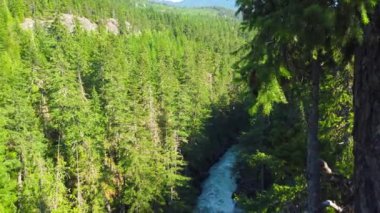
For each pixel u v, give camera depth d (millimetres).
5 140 37750
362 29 5621
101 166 42438
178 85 59094
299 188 12555
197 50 105625
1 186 34969
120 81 49469
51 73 44281
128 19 163000
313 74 7504
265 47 6391
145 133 44469
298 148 15570
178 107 49375
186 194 46312
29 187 36500
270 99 6465
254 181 36375
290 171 15680
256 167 31109
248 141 34156
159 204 42562
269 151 20094
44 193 35969
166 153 44906
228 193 47750
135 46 102000
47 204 35625
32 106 46625
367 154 5645
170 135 47000
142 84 52312
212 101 73500
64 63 45781
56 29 63562
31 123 39719
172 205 42062
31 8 116812
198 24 176250
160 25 168375
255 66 6469
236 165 40406
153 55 97125
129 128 44281
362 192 5766
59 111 40281
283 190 13195
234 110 72688
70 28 118875
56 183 37219
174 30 166500
